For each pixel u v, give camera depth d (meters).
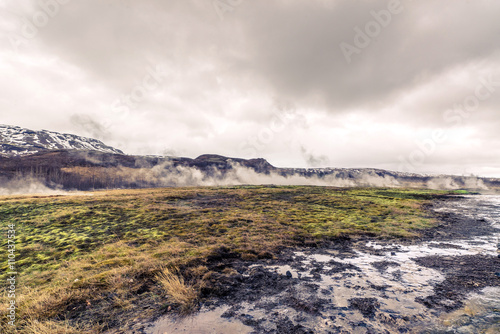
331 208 36.28
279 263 11.96
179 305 7.23
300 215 29.25
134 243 16.45
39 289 9.00
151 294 7.98
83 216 27.17
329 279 9.68
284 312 6.89
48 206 33.31
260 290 8.52
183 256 12.07
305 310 7.01
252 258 12.59
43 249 15.83
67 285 8.60
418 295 7.93
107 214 28.62
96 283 8.57
